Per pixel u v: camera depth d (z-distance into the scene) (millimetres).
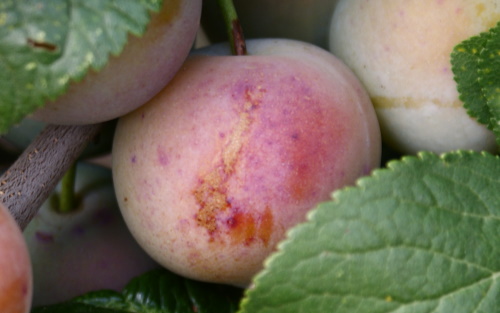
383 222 168
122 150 192
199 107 185
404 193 169
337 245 167
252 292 166
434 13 193
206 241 185
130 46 175
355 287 167
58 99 176
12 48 161
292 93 186
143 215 190
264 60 192
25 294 162
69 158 187
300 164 183
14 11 161
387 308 167
